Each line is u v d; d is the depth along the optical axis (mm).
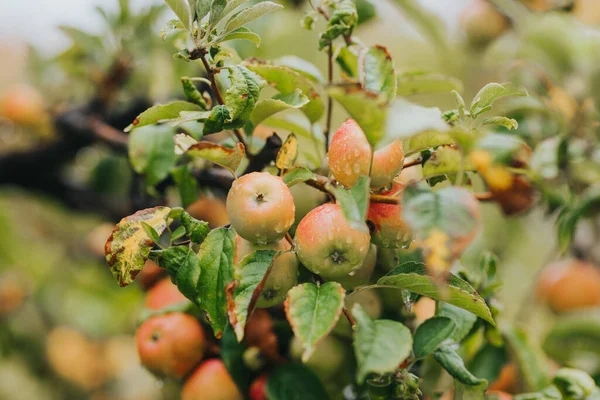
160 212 655
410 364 661
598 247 1204
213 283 634
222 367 765
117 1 1029
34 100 1151
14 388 1387
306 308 617
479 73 1290
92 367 1484
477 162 723
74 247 1434
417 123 569
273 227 635
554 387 774
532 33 1042
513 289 1212
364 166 636
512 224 1196
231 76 648
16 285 1397
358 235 634
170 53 1016
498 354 833
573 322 963
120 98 1093
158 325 770
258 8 649
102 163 1164
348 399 763
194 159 824
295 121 807
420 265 663
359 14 915
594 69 1003
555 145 923
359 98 575
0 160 1162
